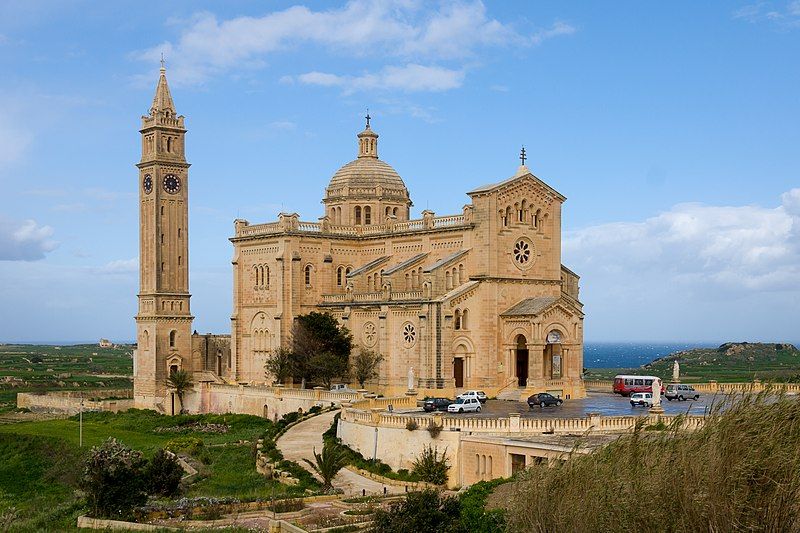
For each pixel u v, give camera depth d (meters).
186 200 156.00
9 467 116.12
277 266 138.62
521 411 99.12
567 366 119.81
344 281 142.88
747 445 40.41
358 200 147.75
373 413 87.31
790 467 39.22
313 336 129.50
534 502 49.25
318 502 75.75
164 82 156.38
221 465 99.44
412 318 123.38
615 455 47.38
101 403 156.50
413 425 82.31
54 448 119.25
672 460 43.31
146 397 151.25
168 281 153.00
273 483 86.31
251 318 145.38
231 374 148.25
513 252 124.25
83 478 80.81
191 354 153.75
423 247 132.88
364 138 153.88
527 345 118.81
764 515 39.25
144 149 156.75
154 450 110.19
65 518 82.12
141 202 156.25
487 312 121.62
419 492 61.56
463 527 57.84
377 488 80.75
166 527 70.19
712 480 40.56
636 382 120.69
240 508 75.56
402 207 150.62
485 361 121.56
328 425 103.31
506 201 123.81
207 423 129.50
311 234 139.50
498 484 66.44
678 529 41.41
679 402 106.50
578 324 120.88
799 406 40.97
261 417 126.75
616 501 44.75
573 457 50.44
